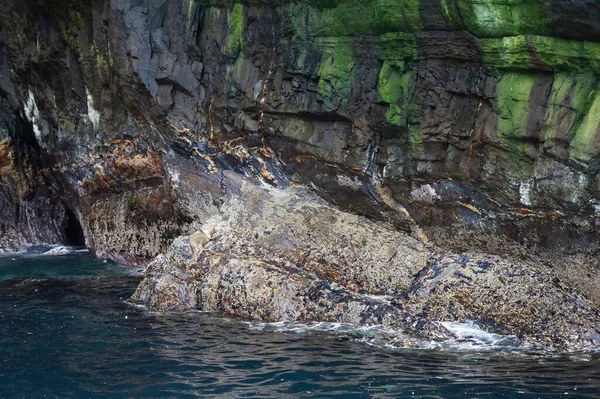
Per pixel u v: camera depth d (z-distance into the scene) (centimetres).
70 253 2152
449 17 1428
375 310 1317
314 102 1677
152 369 1071
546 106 1363
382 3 1512
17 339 1234
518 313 1271
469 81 1457
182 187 1830
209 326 1313
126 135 1934
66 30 2005
